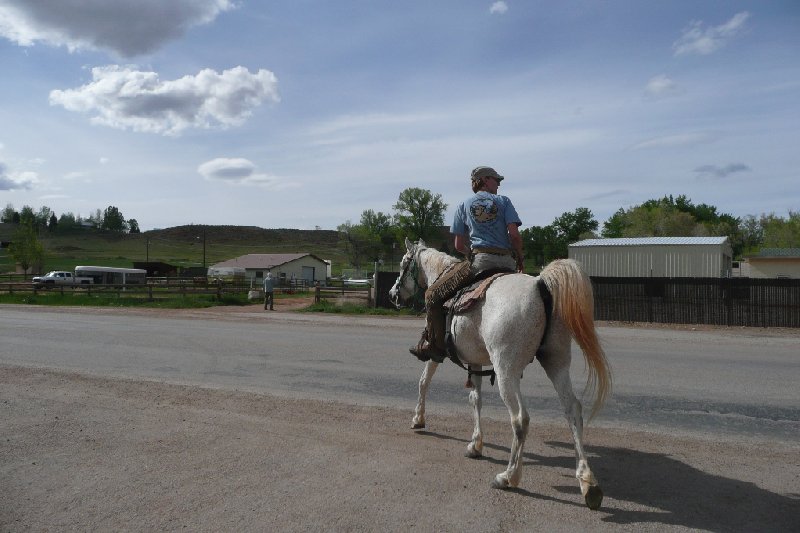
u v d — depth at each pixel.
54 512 4.21
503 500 4.42
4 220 197.12
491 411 7.20
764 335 15.28
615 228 81.31
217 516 4.12
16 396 7.69
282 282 49.00
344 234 102.69
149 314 23.08
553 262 4.64
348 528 3.94
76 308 27.12
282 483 4.72
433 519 4.07
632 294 18.95
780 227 59.75
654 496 4.52
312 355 11.59
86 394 7.84
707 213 87.56
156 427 6.29
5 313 23.81
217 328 17.20
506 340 4.52
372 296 24.73
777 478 4.89
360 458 5.34
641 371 9.78
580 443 4.31
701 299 18.06
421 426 6.33
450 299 5.50
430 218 95.31
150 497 4.45
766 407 7.29
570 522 4.05
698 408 7.26
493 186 5.73
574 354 11.88
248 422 6.52
